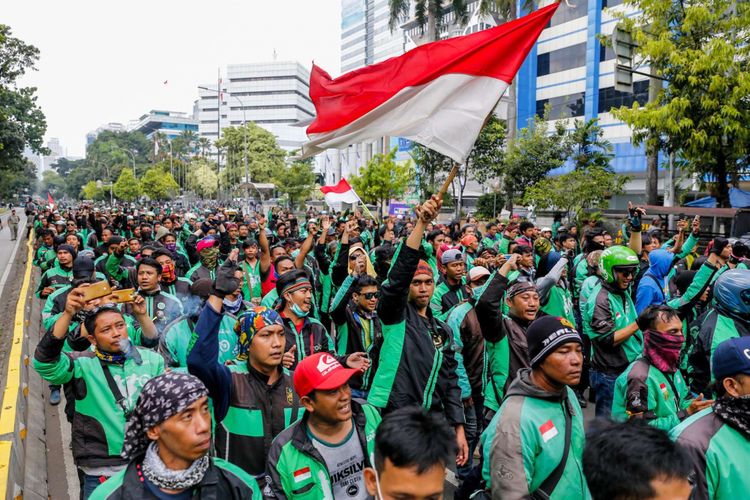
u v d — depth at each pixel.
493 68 4.37
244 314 3.44
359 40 102.69
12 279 18.34
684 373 5.07
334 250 9.30
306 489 2.77
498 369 4.67
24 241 31.62
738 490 2.44
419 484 1.83
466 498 3.25
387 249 7.29
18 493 4.36
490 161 26.77
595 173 19.62
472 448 4.82
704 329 4.39
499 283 4.53
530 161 25.38
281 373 3.54
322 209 61.44
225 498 2.31
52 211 21.56
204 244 7.57
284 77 127.12
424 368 4.01
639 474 1.70
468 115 4.35
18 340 8.80
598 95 35.78
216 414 3.10
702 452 2.50
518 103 40.84
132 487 2.18
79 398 3.59
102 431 3.56
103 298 3.60
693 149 14.92
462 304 4.85
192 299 5.20
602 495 1.80
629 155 34.03
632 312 5.12
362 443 2.95
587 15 36.22
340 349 5.36
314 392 2.76
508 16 28.59
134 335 4.83
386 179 33.84
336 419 2.78
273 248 8.52
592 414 6.58
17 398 6.12
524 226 11.20
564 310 6.16
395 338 4.00
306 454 2.81
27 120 41.69
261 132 71.56
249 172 69.88
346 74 4.73
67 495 5.29
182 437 2.12
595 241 7.64
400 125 4.50
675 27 15.70
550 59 39.19
